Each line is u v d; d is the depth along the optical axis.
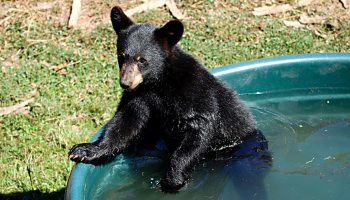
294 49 12.74
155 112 9.02
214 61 12.39
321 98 10.34
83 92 11.71
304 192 7.98
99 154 8.27
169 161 8.48
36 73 12.37
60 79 12.17
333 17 13.75
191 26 13.66
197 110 8.56
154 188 8.24
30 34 13.76
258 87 10.44
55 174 9.56
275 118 9.84
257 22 13.73
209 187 8.19
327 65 10.28
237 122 9.02
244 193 8.02
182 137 8.86
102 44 13.29
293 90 10.48
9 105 11.49
